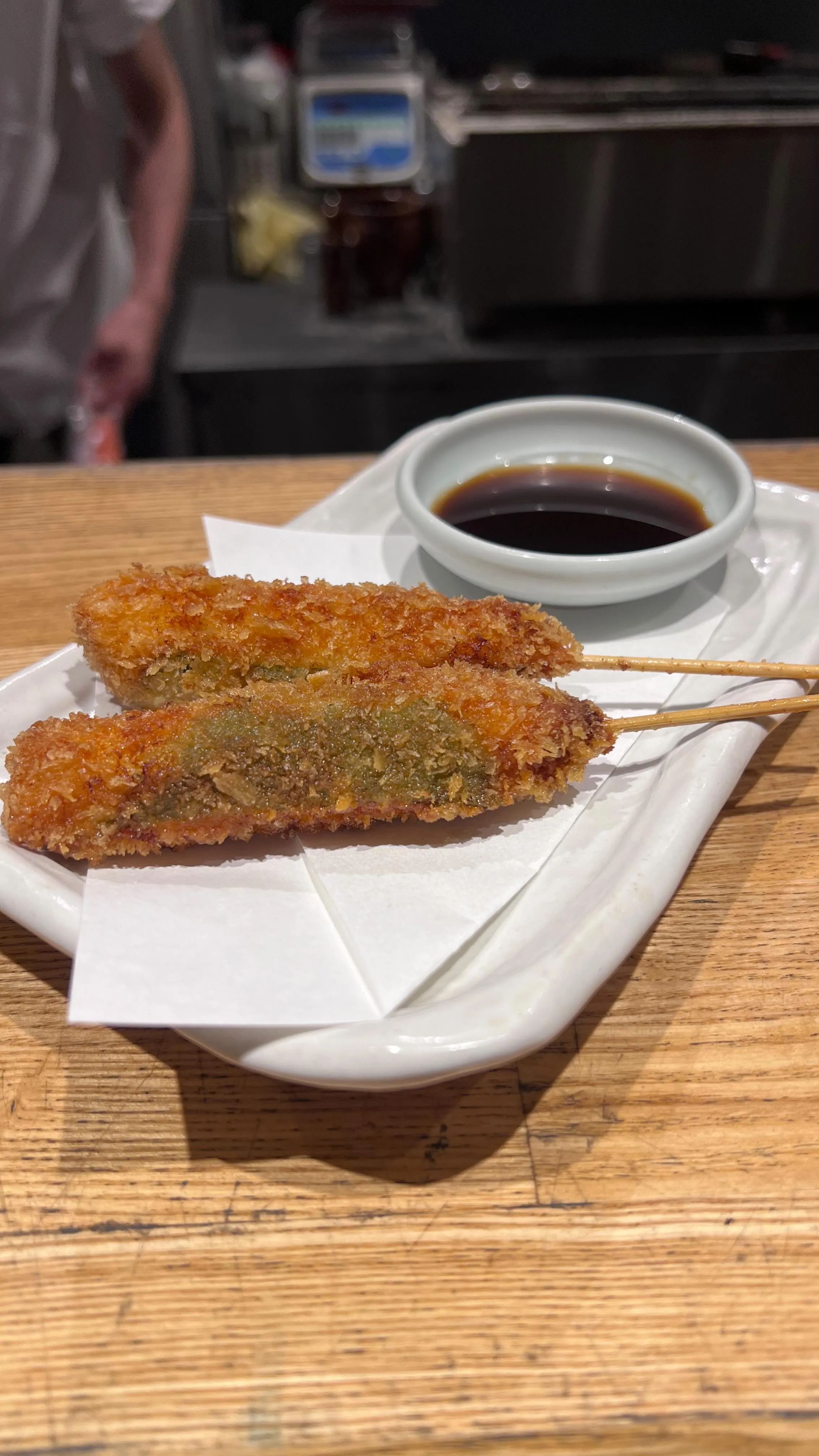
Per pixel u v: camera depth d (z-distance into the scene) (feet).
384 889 0.64
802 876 0.72
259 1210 0.55
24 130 1.57
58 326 1.89
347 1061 0.52
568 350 2.02
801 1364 0.48
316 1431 0.46
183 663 0.76
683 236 1.91
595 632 0.88
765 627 0.88
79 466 1.22
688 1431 0.46
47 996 0.66
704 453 0.95
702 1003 0.64
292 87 2.36
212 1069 0.62
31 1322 0.50
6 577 1.02
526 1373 0.48
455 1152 0.57
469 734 0.67
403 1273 0.52
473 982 0.60
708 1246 0.53
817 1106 0.59
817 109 1.78
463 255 1.92
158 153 1.90
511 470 1.01
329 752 0.67
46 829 0.64
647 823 0.67
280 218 2.35
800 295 2.02
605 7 2.46
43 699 0.79
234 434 2.09
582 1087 0.60
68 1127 0.59
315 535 0.97
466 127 1.74
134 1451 0.46
